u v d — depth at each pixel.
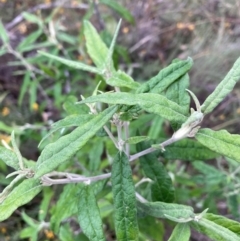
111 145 0.35
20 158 0.21
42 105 0.59
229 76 0.20
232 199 0.40
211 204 0.41
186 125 0.20
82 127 0.20
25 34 0.69
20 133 0.49
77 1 0.58
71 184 0.28
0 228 0.54
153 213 0.24
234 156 0.19
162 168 0.27
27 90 0.66
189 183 0.42
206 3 0.64
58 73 0.54
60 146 0.19
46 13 0.67
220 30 0.59
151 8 0.66
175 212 0.23
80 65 0.26
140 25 0.66
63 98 0.52
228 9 0.63
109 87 0.53
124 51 0.50
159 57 0.65
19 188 0.22
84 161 0.41
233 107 0.61
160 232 0.33
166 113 0.19
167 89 0.22
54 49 0.54
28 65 0.53
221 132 0.20
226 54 0.58
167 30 0.65
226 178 0.40
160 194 0.27
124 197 0.22
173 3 0.66
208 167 0.41
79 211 0.24
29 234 0.38
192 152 0.27
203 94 0.60
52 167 0.19
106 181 0.26
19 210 0.55
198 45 0.61
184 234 0.22
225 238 0.20
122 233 0.21
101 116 0.20
